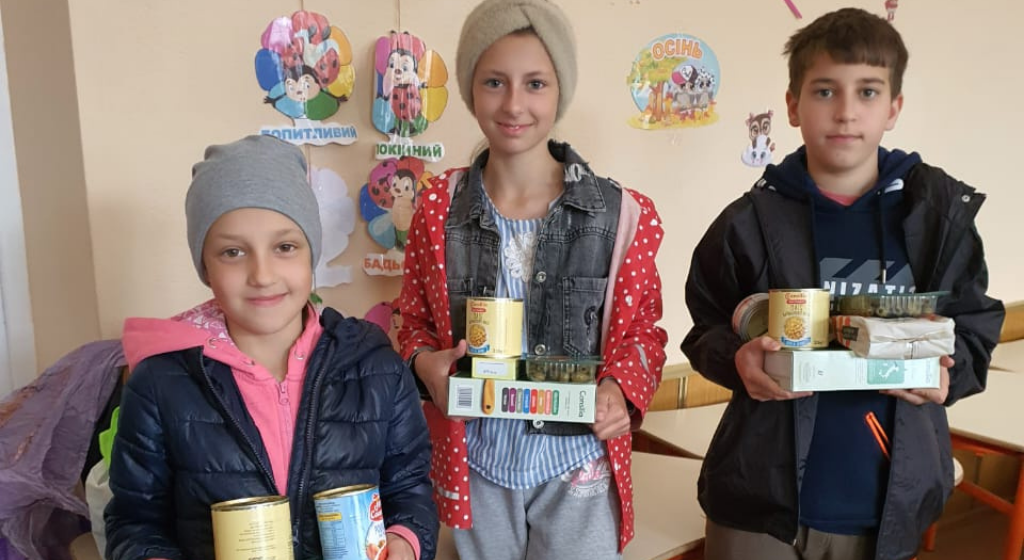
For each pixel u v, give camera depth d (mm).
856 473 1041
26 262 1327
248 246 815
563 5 1499
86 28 1067
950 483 1089
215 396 805
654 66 1659
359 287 1356
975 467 2369
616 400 979
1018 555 1548
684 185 1769
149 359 828
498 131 1021
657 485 1419
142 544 777
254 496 786
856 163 1072
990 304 1046
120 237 1135
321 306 1311
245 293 816
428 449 942
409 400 918
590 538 1031
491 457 1051
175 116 1153
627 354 1028
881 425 1042
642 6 1613
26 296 1338
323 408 843
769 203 1114
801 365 922
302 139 1254
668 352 1836
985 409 1656
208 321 860
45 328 1323
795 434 1034
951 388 1014
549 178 1095
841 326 954
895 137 2117
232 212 810
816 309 944
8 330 1328
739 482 1086
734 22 1757
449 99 1401
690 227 1804
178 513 810
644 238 1060
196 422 804
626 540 1061
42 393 1101
